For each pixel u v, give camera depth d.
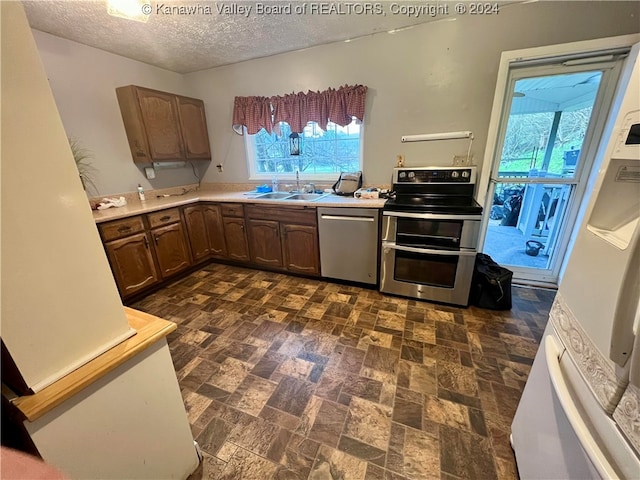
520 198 2.72
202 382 1.61
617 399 0.59
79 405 0.72
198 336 2.02
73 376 0.69
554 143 2.32
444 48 2.28
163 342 0.93
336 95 2.69
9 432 0.66
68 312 0.68
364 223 2.44
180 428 1.05
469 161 2.47
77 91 2.47
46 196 0.62
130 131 2.85
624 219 0.70
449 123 2.44
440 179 2.43
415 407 1.41
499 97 2.24
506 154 2.46
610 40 1.89
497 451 1.19
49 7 1.88
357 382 1.58
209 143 3.56
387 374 1.62
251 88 3.10
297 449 1.23
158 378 0.93
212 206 3.12
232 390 1.55
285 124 3.26
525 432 1.06
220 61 3.01
